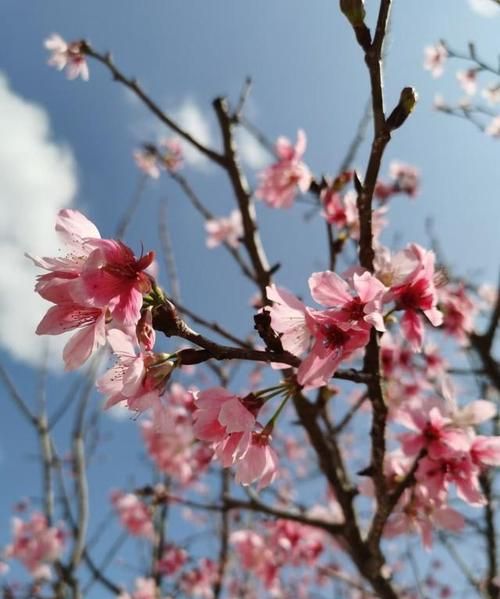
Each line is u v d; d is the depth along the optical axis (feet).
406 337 0.84
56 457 1.80
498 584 1.69
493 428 1.27
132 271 0.68
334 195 1.17
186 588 2.28
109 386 0.72
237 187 1.47
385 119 0.75
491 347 1.95
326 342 0.73
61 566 1.59
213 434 0.73
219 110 1.53
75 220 0.71
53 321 0.69
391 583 1.09
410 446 0.94
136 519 2.22
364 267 0.81
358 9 0.73
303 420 1.21
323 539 1.64
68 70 1.67
